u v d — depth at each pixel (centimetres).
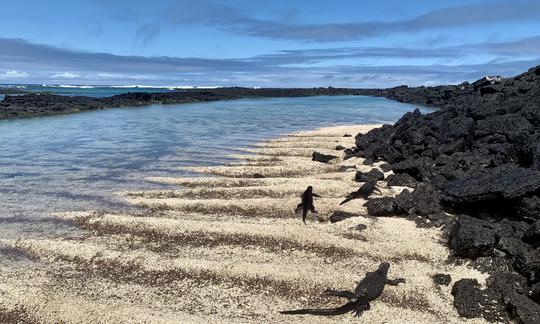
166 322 1281
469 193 1884
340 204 2166
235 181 2695
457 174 2317
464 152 2742
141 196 2416
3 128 5422
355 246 1723
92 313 1333
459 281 1437
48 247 1770
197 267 1594
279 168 3031
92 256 1694
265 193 2414
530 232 1578
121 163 3300
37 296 1422
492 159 2431
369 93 18175
